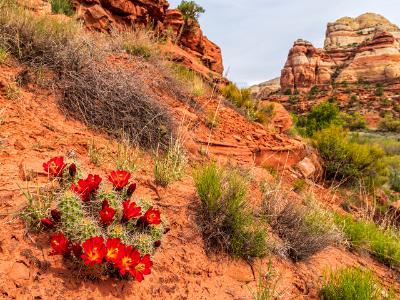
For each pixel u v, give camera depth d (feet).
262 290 10.31
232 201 12.38
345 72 417.28
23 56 18.22
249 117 41.55
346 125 277.23
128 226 9.07
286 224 14.85
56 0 39.68
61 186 9.71
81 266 7.93
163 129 18.39
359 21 565.94
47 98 16.76
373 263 18.37
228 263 11.32
